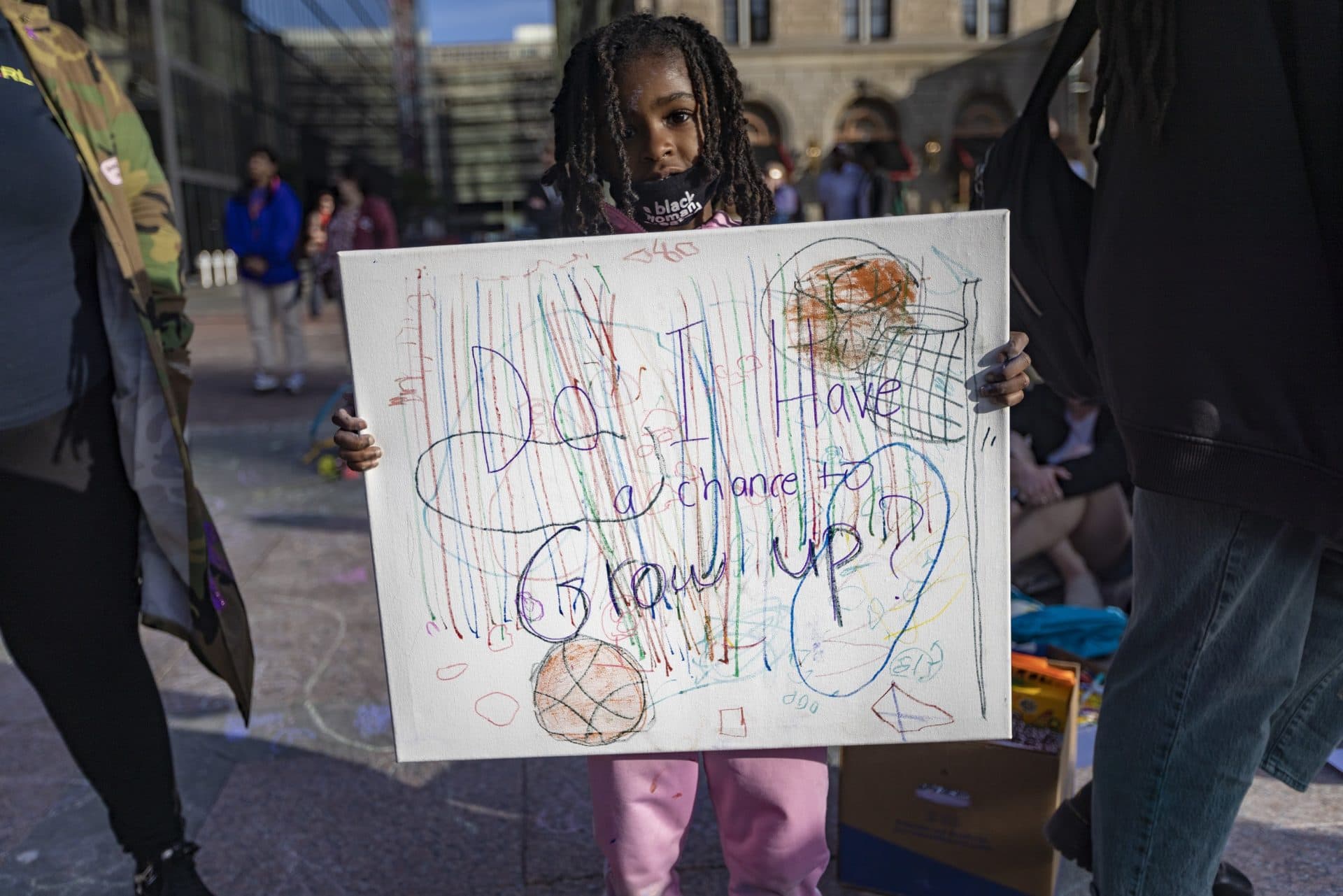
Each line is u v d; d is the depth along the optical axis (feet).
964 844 6.36
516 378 4.69
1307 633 5.09
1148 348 4.73
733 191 5.24
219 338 44.37
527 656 4.84
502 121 371.56
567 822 7.59
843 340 4.64
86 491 6.05
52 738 9.36
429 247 4.60
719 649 4.83
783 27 92.68
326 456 19.29
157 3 94.17
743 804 4.97
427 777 8.34
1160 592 4.89
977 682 4.81
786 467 4.72
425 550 4.79
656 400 4.70
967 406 4.64
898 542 4.75
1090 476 10.75
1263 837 6.95
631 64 4.93
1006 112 95.14
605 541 4.78
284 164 106.63
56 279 5.92
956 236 4.53
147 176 6.56
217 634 6.41
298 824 7.68
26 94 5.78
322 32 165.07
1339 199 4.44
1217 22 4.47
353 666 10.59
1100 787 5.10
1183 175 4.60
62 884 7.14
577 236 5.28
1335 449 4.45
